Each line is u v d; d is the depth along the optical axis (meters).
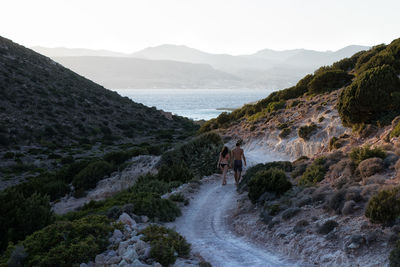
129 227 7.75
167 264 5.89
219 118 49.75
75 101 77.44
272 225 8.30
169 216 10.09
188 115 198.62
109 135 67.56
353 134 17.97
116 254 6.19
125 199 11.66
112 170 25.12
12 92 65.94
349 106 17.98
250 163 20.55
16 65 79.56
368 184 8.37
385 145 11.62
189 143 21.48
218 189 14.32
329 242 6.42
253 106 45.25
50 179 26.44
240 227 9.14
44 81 78.88
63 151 51.84
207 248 7.59
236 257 6.93
